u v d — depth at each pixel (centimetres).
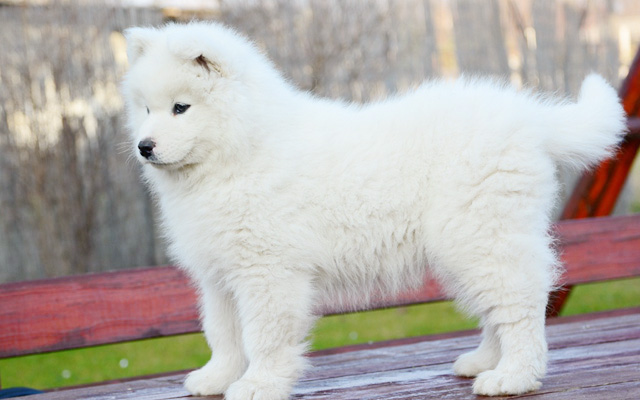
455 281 296
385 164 291
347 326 707
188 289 397
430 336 416
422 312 760
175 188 299
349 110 313
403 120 298
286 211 283
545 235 298
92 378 582
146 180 330
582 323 410
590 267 462
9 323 371
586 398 268
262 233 282
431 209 290
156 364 618
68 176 750
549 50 900
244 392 276
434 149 291
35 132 738
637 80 493
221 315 311
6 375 603
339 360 362
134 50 309
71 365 630
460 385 299
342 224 291
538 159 288
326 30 802
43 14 736
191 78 286
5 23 723
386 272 304
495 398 275
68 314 380
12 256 746
